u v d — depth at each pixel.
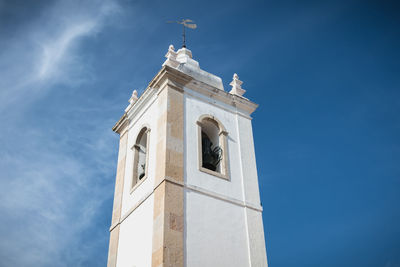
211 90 19.39
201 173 16.86
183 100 18.39
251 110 20.39
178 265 14.36
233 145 18.64
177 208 15.43
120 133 21.20
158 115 18.06
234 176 17.73
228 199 16.88
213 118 18.73
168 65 19.06
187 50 21.28
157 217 15.28
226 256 15.55
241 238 16.31
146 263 15.09
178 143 17.02
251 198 17.56
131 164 18.97
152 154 17.50
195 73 19.91
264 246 16.62
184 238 14.98
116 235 17.55
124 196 18.38
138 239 16.12
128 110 20.69
